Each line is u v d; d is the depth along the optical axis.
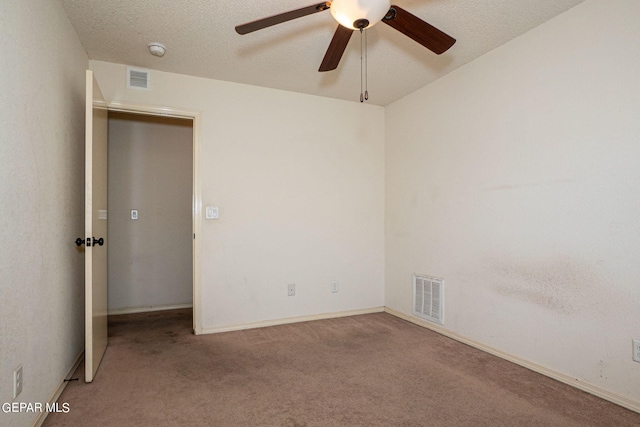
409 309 3.53
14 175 1.47
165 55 2.75
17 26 1.51
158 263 3.99
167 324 3.41
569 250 2.14
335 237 3.69
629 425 1.71
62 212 2.07
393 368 2.38
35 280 1.67
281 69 3.00
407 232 3.57
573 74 2.13
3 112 1.39
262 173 3.36
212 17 2.24
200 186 3.12
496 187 2.62
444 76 3.12
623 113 1.90
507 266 2.53
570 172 2.14
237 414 1.81
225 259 3.20
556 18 2.23
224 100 3.23
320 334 3.10
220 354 2.62
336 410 1.85
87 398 1.95
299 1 2.07
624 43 1.90
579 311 2.09
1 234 1.36
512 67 2.51
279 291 3.42
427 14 2.19
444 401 1.94
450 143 3.05
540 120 2.32
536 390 2.07
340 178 3.72
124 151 3.86
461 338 2.91
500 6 2.11
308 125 3.58
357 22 1.67
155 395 2.00
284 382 2.17
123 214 3.85
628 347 1.87
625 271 1.89
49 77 1.88
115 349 2.72
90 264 2.10
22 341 1.52
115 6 2.11
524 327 2.40
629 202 1.88
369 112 3.88
